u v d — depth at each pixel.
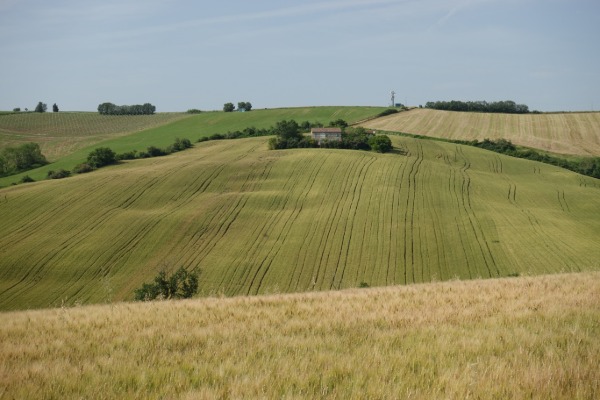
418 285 19.05
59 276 60.88
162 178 96.31
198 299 17.22
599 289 14.13
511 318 10.45
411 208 81.00
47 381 7.35
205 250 67.56
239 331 10.40
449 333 9.31
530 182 101.81
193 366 7.84
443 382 6.65
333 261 63.84
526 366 7.17
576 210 85.12
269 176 98.06
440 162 113.12
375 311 12.07
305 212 80.38
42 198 86.25
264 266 62.75
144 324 11.65
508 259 62.09
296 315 12.14
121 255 66.25
